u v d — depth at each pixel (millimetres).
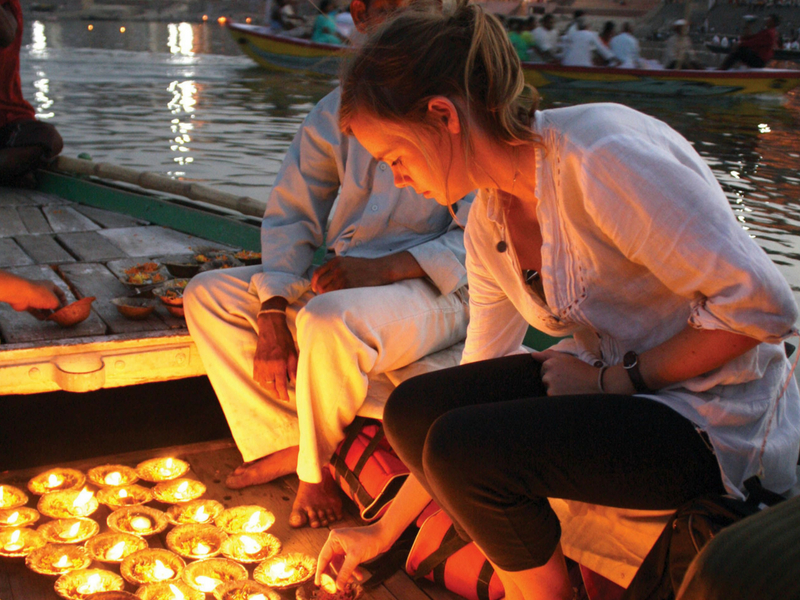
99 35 24328
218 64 15211
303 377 2006
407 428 1540
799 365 2447
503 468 1231
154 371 2301
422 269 2188
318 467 2064
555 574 1341
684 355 1234
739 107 11391
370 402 2115
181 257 3129
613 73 12016
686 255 1148
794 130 9492
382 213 2271
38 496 2127
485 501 1254
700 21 35812
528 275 1501
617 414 1248
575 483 1250
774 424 1373
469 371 1575
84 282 2787
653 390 1317
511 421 1257
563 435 1235
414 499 1759
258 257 2955
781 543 805
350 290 2078
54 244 3342
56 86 11086
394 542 1864
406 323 2119
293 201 2348
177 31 28922
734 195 5977
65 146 6902
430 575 1811
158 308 2520
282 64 14016
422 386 1559
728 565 810
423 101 1259
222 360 2232
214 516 2051
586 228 1300
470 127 1282
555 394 1396
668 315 1341
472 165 1324
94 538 1925
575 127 1261
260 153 6922
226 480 2256
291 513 2092
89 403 2473
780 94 11938
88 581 1763
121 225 3787
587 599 1599
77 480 2170
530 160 1325
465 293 2320
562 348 1552
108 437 2510
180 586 1762
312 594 1795
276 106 10031
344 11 13578
